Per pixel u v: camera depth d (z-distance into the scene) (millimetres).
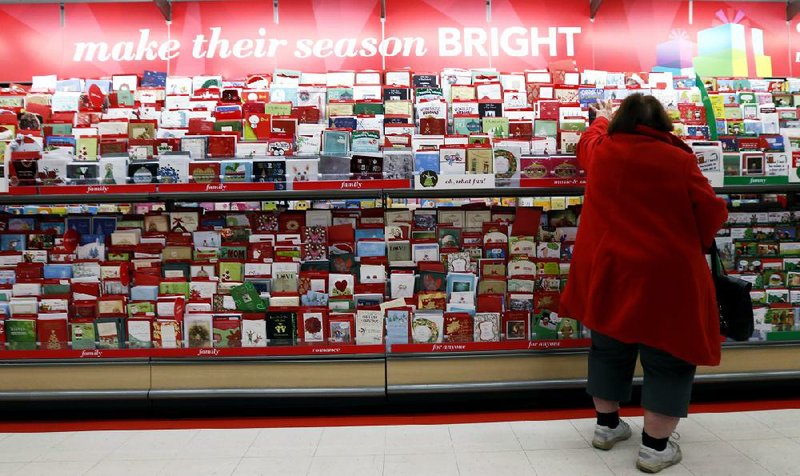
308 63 4328
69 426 2434
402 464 2029
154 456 2129
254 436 2303
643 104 2029
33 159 2529
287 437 2287
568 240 2723
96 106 3111
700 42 4273
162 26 4297
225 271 2629
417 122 2867
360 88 3145
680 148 2010
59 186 2506
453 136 2650
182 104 3156
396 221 2721
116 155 2602
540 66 4371
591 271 2047
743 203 3012
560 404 2596
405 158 2535
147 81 3463
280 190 2527
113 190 2516
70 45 4285
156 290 2604
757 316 2664
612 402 2129
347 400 2486
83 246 2707
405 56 4336
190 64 4301
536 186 2529
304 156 2582
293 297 2568
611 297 1993
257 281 2621
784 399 2627
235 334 2545
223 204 3537
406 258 2684
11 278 2666
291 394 2471
